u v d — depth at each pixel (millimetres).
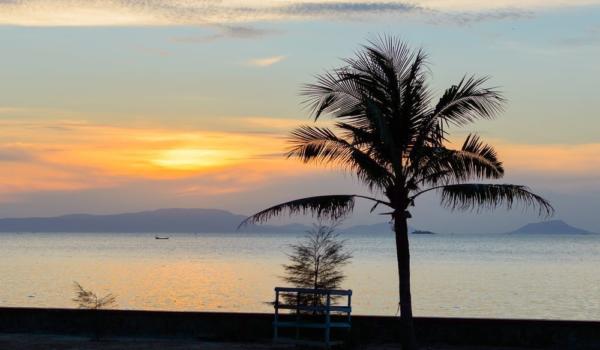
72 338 19547
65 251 148875
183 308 42312
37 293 51344
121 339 19578
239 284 62000
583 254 154875
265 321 19672
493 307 45625
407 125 17500
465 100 17297
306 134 17594
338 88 17359
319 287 20172
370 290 55188
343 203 17312
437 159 17312
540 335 18766
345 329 19016
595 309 45094
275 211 17281
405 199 17484
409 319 17266
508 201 16734
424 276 75688
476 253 160500
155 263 98688
